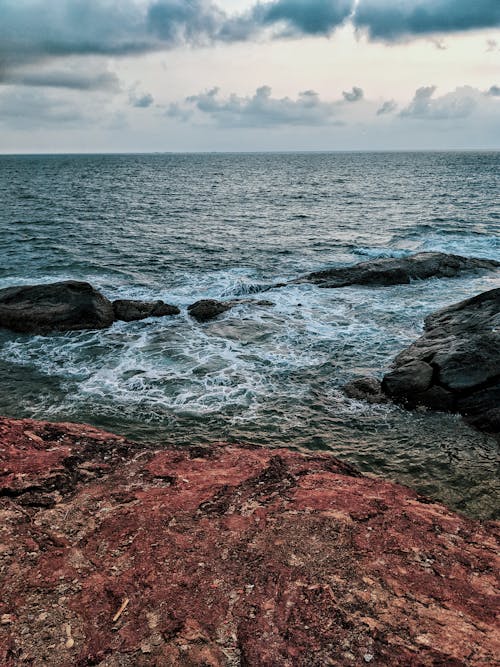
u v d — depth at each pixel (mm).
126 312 18297
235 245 32250
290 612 4812
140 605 4941
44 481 7379
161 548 5859
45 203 53281
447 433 11133
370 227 38562
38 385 13336
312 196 62250
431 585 5340
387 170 130250
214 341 16375
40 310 17328
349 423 11617
